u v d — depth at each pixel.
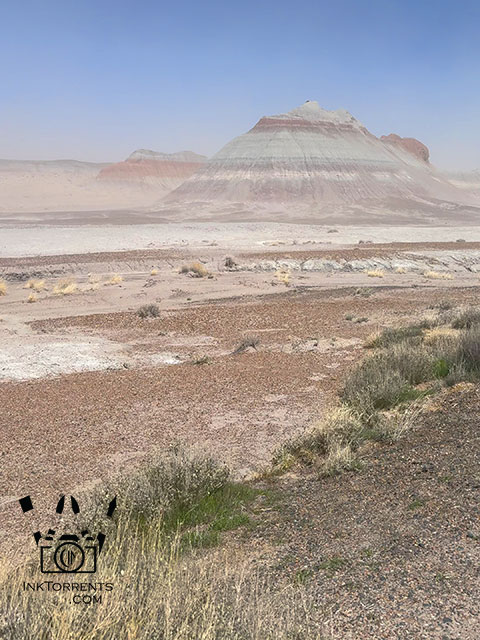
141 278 40.03
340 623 3.95
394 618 3.96
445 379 12.39
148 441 10.77
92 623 3.35
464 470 6.62
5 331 23.28
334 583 4.57
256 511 6.86
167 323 24.33
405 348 14.89
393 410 11.06
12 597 3.53
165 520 6.64
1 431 11.45
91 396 13.96
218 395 13.81
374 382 12.45
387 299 30.64
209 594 3.75
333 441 9.06
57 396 14.02
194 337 21.62
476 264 48.47
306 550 5.36
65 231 80.31
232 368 16.48
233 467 9.20
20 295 33.47
